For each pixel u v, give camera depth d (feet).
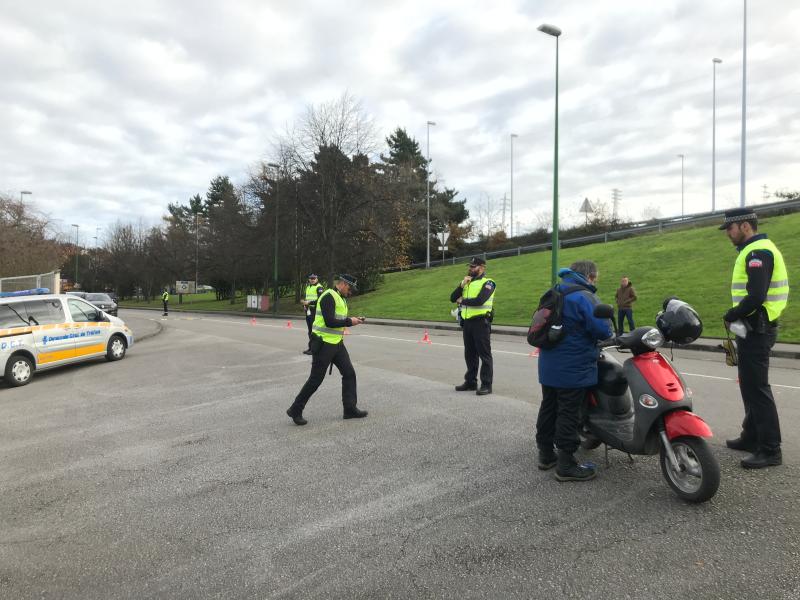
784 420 18.84
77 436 19.43
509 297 79.15
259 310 126.93
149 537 11.29
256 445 17.47
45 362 34.30
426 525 11.40
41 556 10.62
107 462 16.31
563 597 8.69
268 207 112.47
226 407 23.13
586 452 15.79
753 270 13.42
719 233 88.58
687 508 11.78
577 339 13.17
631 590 8.80
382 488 13.52
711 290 60.29
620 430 13.52
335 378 28.99
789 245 69.21
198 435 18.90
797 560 9.54
